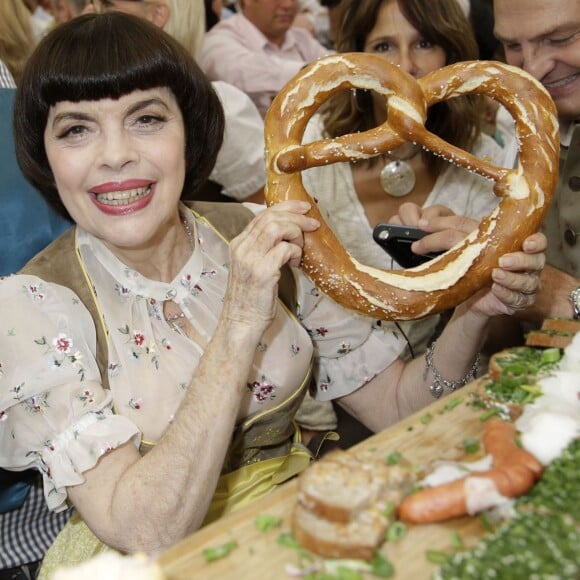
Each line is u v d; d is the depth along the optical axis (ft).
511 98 5.17
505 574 3.22
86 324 5.68
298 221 5.06
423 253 5.92
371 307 5.13
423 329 8.40
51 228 7.19
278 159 5.03
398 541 3.62
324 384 6.95
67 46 5.35
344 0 8.46
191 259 6.17
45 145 5.64
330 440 7.66
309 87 5.12
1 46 8.90
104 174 5.43
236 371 5.21
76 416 5.33
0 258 7.00
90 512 5.25
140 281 5.96
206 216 6.55
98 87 5.27
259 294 5.11
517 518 3.58
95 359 5.67
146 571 3.57
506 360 4.98
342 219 8.57
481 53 10.87
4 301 5.59
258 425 6.17
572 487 3.75
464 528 3.69
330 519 3.59
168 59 5.51
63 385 5.41
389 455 4.19
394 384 6.88
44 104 5.46
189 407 5.20
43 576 6.18
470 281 5.16
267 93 15.29
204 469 5.16
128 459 5.37
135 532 5.16
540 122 5.12
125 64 5.30
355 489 3.68
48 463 5.28
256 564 3.55
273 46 16.46
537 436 4.04
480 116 8.75
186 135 6.01
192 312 6.06
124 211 5.54
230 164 11.37
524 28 6.82
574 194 7.23
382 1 8.11
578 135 7.05
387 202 8.61
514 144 8.35
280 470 6.52
